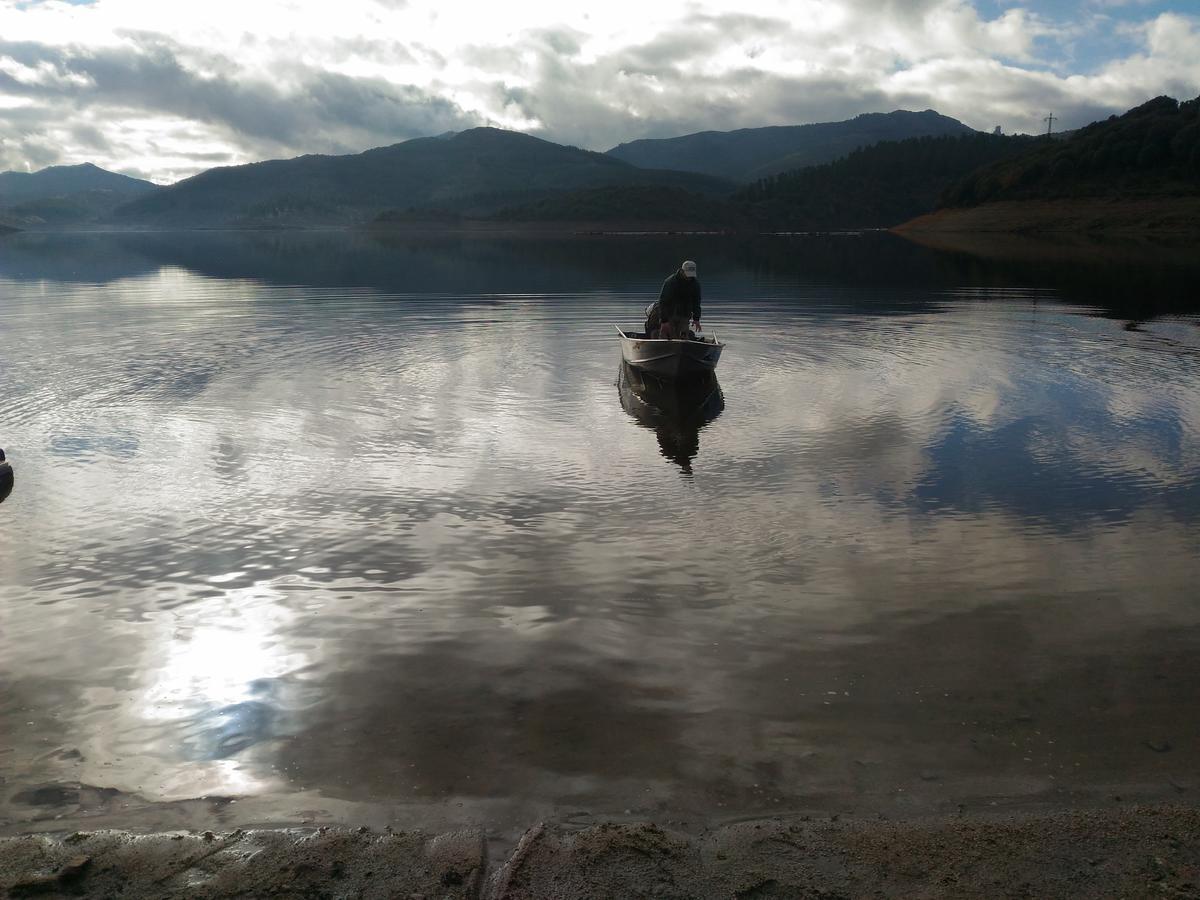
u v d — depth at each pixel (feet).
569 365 43.47
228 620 16.10
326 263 147.23
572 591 17.35
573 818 10.54
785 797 10.94
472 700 13.32
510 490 23.79
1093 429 29.71
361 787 11.20
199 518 21.54
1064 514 21.65
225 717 12.92
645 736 12.34
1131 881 9.25
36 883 9.32
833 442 28.66
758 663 14.44
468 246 246.88
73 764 11.76
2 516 21.63
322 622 15.99
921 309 67.21
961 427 30.27
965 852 9.76
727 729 12.50
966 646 14.98
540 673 14.14
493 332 55.06
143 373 40.24
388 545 19.80
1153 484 23.81
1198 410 32.14
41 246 260.21
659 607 16.62
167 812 10.73
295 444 28.35
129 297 79.41
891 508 22.25
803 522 21.29
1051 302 71.20
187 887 9.29
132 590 17.43
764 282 96.68
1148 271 104.94
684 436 29.58
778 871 9.48
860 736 12.30
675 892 9.15
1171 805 10.57
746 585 17.61
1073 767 11.48
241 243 304.91
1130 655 14.57
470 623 15.93
